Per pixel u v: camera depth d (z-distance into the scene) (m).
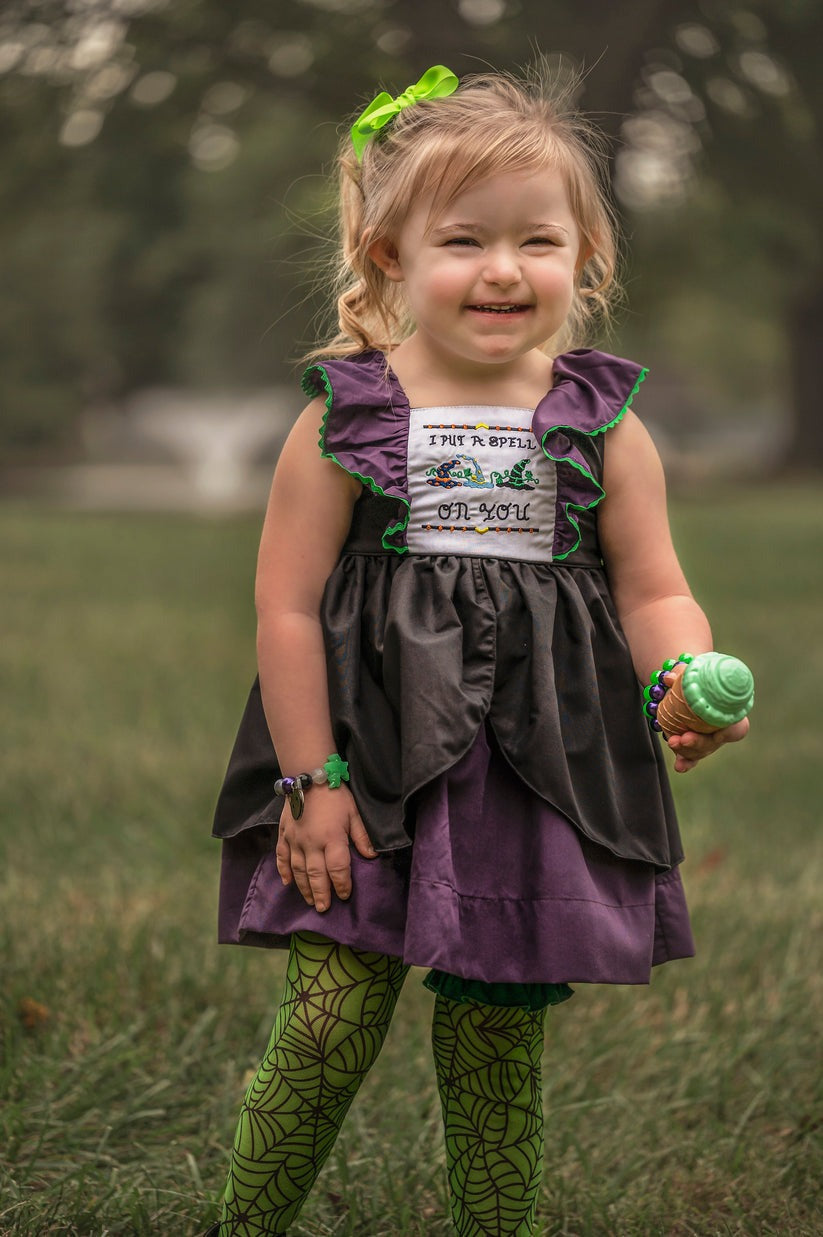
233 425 64.44
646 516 3.14
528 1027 3.12
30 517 31.50
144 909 5.39
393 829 2.88
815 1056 4.43
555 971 2.80
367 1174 3.72
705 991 4.81
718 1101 4.16
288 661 2.99
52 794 7.15
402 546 3.01
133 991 4.66
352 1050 2.95
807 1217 3.58
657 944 3.05
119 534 25.84
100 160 28.42
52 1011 4.51
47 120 25.39
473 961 2.82
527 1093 3.14
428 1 24.31
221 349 55.50
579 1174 3.77
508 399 3.10
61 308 50.69
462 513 3.00
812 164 31.11
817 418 46.44
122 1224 3.43
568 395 3.10
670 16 26.41
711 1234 3.52
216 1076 4.24
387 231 3.11
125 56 24.75
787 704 9.87
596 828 2.92
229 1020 4.55
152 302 49.91
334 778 2.93
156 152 28.11
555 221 3.02
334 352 3.39
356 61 24.94
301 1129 2.96
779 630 13.46
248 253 42.41
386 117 3.18
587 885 2.85
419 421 3.04
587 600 3.06
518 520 3.02
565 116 3.20
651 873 3.00
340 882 2.89
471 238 2.99
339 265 3.64
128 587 17.39
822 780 7.75
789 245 38.44
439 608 2.95
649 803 3.01
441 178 2.97
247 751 3.13
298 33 24.59
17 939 4.99
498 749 2.93
